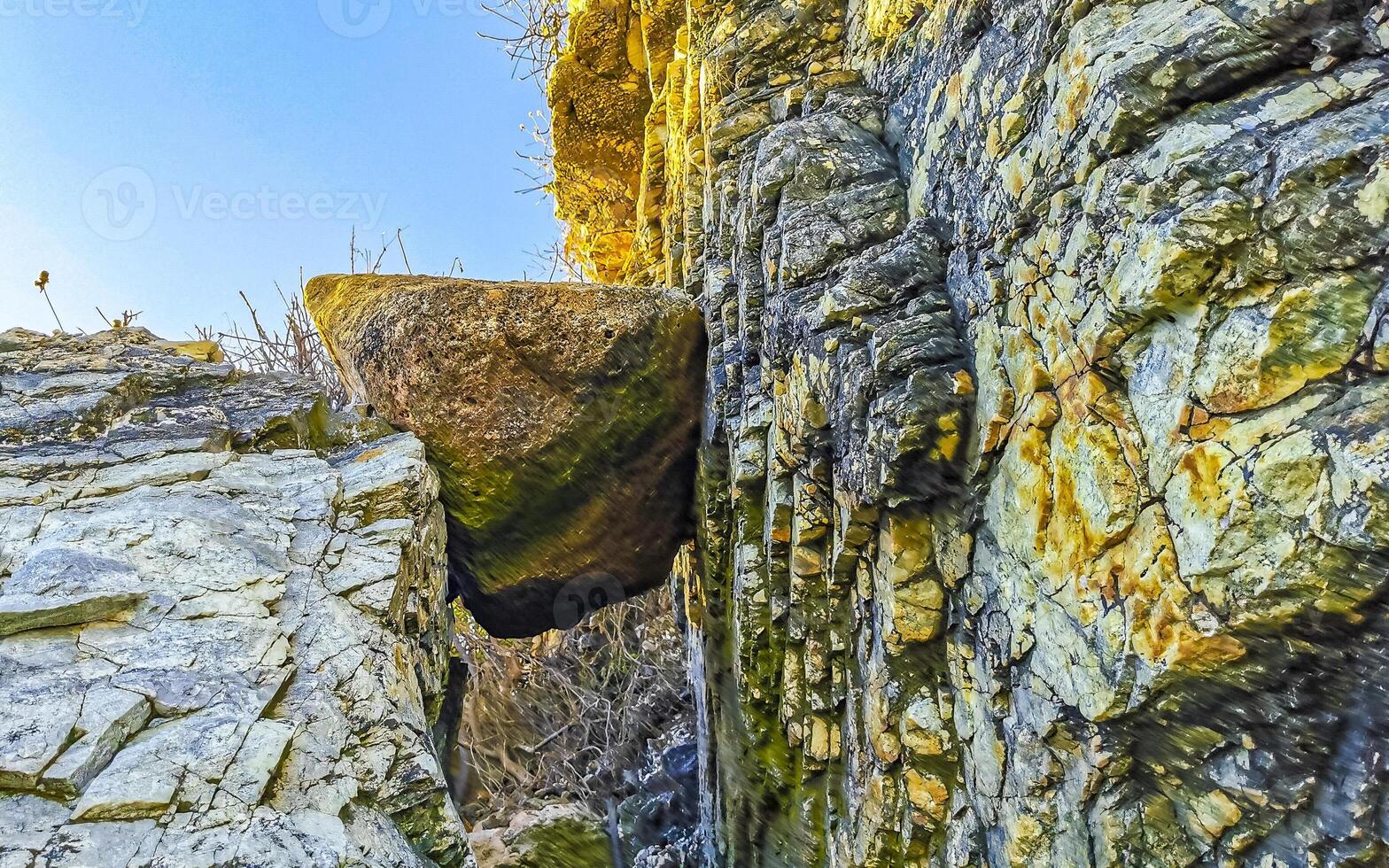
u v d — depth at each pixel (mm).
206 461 3027
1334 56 1597
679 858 4418
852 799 2795
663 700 6211
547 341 3691
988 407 2221
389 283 4301
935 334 2422
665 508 4062
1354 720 1469
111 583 2129
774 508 3195
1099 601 1812
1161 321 1693
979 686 2287
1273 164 1535
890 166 3189
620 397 3787
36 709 1686
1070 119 1979
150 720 1768
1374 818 1437
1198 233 1552
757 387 3473
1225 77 1696
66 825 1453
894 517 2494
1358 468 1339
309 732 1862
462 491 3611
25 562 2197
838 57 4145
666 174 6223
